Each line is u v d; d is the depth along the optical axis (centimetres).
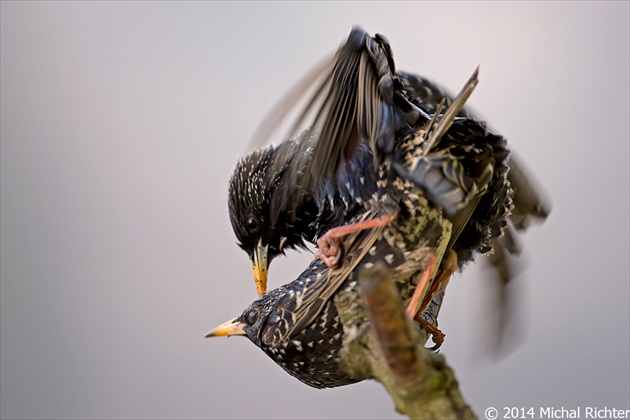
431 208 310
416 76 322
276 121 310
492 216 312
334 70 309
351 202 313
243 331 316
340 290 311
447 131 308
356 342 303
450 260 313
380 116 308
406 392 300
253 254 324
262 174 323
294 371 314
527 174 319
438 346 317
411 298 311
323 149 310
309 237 322
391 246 310
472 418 299
